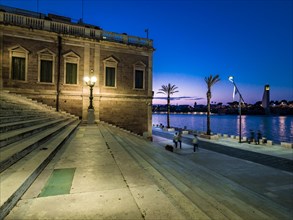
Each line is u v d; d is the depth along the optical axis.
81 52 21.78
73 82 21.45
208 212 3.28
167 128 41.50
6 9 22.53
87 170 5.07
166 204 3.28
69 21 25.11
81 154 6.80
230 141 25.77
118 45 23.50
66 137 9.27
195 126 94.50
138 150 8.45
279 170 12.23
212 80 31.06
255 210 4.20
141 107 24.80
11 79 18.72
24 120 9.73
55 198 3.42
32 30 19.44
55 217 2.80
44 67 20.22
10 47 18.69
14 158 4.80
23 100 16.28
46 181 4.23
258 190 8.81
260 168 12.70
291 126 93.88
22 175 3.95
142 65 24.83
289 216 5.29
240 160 14.95
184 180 5.47
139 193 3.71
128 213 2.96
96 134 11.90
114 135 12.48
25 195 3.51
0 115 7.94
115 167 5.38
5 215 2.81
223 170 12.21
